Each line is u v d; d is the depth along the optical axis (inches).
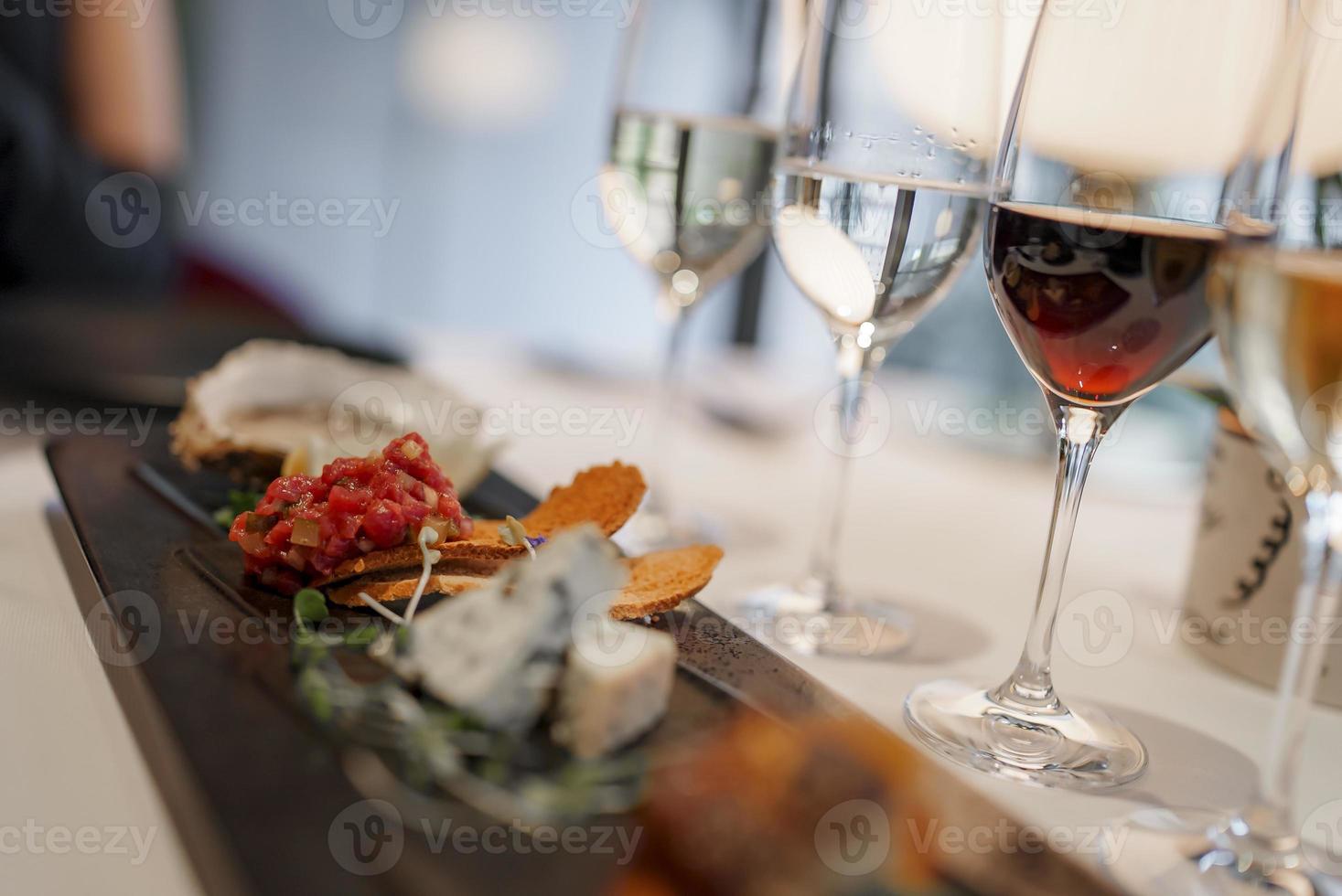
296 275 90.0
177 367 35.4
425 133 91.4
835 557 27.1
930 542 31.1
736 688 21.2
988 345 52.7
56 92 57.4
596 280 97.0
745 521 31.0
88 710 20.8
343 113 88.7
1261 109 19.7
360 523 22.4
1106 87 20.3
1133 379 21.1
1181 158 20.2
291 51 85.8
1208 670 25.2
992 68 23.6
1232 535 24.8
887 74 23.5
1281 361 18.7
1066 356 21.1
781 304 76.9
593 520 24.5
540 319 97.3
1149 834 19.9
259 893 17.2
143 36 60.1
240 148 86.4
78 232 55.2
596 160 95.1
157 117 61.3
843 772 19.7
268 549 22.6
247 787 18.4
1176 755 22.1
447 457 26.9
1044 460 39.8
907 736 21.7
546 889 17.6
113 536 24.3
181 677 20.2
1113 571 30.1
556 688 19.7
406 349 41.9
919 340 56.1
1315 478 19.3
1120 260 20.2
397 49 88.7
